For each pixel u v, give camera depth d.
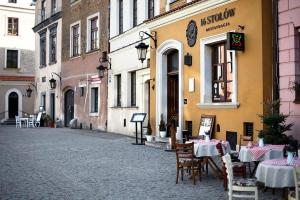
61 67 32.12
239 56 12.63
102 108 25.30
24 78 42.00
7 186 9.01
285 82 11.37
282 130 10.09
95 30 26.92
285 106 11.33
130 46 21.33
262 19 11.83
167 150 14.86
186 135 14.22
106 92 24.73
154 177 9.95
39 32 37.38
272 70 11.84
